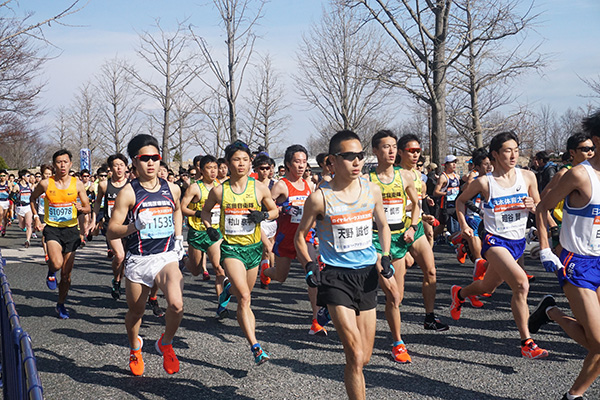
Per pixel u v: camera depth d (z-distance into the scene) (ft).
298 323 20.11
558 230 19.61
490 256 15.74
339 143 11.36
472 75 68.49
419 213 16.89
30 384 5.76
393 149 16.62
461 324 19.24
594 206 11.67
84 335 18.86
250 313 14.90
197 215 22.53
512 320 19.66
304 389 13.42
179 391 13.52
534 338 17.43
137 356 14.60
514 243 15.96
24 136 68.69
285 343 17.48
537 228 12.48
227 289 18.99
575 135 20.20
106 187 26.58
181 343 17.65
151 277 14.10
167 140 90.99
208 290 27.04
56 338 18.48
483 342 17.04
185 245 43.86
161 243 14.32
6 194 57.72
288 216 21.04
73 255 21.88
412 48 59.21
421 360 15.40
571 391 11.66
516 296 15.07
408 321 19.77
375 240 16.30
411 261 20.43
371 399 12.65
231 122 64.54
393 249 16.37
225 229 16.33
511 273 15.07
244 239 16.35
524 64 62.28
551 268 12.04
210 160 22.71
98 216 28.78
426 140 136.98
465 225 16.90
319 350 16.65
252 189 16.65
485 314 20.61
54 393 13.48
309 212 11.58
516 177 16.19
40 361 16.01
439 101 59.31
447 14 57.88
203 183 22.84
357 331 10.89
